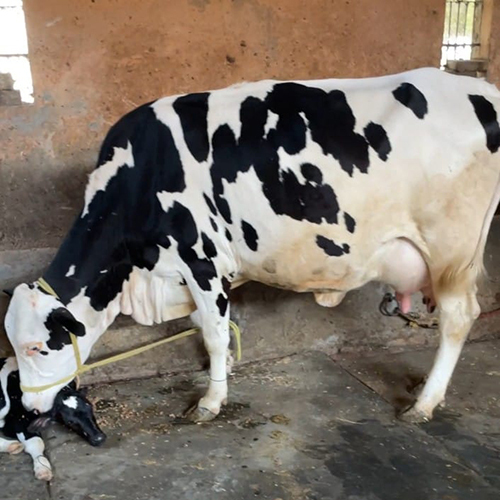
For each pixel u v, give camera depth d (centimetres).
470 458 317
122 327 394
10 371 331
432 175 305
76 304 321
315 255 322
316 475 304
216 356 345
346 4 444
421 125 303
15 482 303
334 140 304
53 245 416
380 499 288
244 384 387
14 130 407
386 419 350
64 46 401
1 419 330
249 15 428
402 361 417
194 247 321
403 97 306
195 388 385
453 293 329
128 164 318
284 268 329
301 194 309
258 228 318
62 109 411
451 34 509
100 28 404
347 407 362
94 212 322
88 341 329
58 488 298
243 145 309
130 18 407
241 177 311
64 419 323
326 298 358
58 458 319
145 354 399
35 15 392
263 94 314
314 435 336
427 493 292
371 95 308
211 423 347
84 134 419
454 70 493
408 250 325
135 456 320
